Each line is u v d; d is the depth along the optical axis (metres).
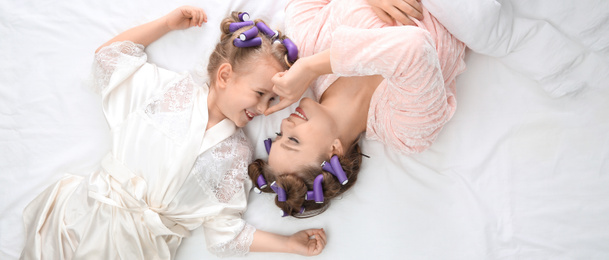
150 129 1.60
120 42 1.67
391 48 1.21
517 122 1.64
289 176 1.45
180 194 1.59
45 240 1.60
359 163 1.64
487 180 1.66
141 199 1.56
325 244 1.70
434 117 1.39
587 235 1.61
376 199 1.70
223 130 1.62
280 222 1.71
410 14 1.42
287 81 1.35
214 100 1.63
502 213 1.65
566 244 1.62
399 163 1.69
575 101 1.60
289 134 1.46
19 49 1.75
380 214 1.69
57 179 1.74
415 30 1.21
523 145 1.65
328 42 1.53
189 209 1.62
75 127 1.75
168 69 1.74
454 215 1.67
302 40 1.58
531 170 1.64
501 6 1.46
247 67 1.52
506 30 1.48
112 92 1.66
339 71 1.30
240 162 1.65
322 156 1.47
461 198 1.66
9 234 1.71
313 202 1.57
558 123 1.62
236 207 1.65
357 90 1.53
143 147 1.59
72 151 1.74
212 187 1.62
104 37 1.75
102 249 1.56
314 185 1.46
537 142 1.64
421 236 1.68
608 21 1.47
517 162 1.65
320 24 1.55
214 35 1.72
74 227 1.58
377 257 1.69
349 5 1.50
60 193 1.67
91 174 1.64
